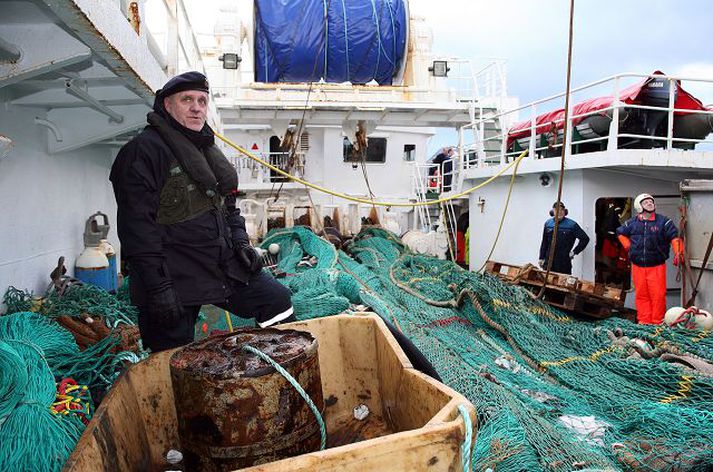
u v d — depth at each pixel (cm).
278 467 152
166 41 491
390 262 962
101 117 472
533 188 1008
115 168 281
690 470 315
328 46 1255
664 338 570
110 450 193
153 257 275
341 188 1543
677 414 372
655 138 790
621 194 871
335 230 1186
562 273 864
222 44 1262
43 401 222
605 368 516
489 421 344
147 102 425
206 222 299
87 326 376
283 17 1247
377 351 281
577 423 390
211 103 797
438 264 930
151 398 246
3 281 392
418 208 1475
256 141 1603
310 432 209
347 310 495
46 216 481
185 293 297
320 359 286
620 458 335
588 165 830
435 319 637
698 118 878
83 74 346
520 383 459
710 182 720
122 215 277
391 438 165
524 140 1202
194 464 203
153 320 289
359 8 1274
